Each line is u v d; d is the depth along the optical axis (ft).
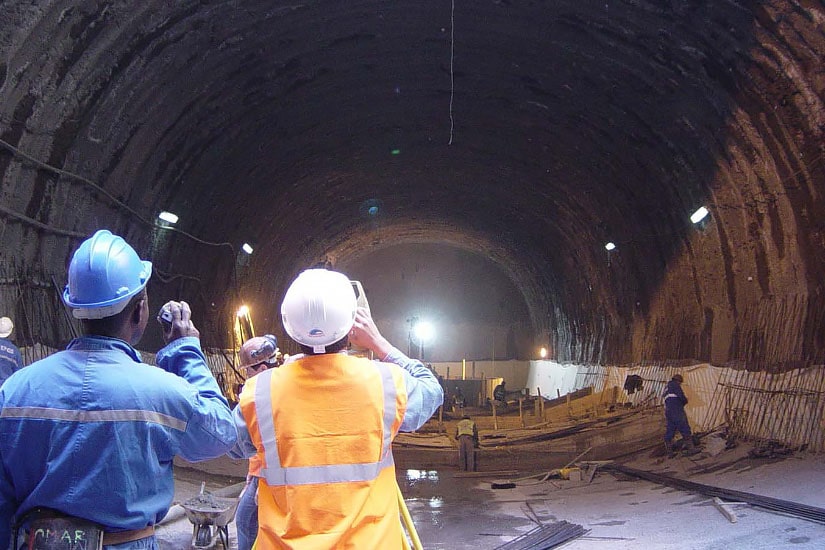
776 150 37.42
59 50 26.61
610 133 49.65
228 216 54.44
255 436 7.84
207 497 21.74
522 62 44.27
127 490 7.64
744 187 41.88
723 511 28.09
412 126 56.18
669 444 46.09
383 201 79.77
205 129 41.52
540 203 72.13
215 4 32.04
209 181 46.88
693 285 52.85
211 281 55.83
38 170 29.04
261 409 7.86
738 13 32.07
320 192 68.59
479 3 37.86
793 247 39.09
